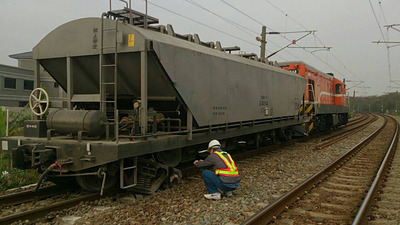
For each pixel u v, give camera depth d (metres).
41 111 6.32
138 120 5.99
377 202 5.84
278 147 13.10
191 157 8.38
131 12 6.41
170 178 6.82
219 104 8.05
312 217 5.07
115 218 4.98
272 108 11.44
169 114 7.65
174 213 5.26
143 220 4.93
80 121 5.56
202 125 7.36
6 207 5.50
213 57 7.75
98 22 6.13
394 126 28.47
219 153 6.25
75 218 5.01
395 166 9.48
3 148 6.22
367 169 9.02
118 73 6.39
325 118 21.83
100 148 5.34
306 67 16.69
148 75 6.30
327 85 21.23
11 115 11.39
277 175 8.12
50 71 6.98
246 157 10.70
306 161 10.20
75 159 5.52
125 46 5.87
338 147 13.68
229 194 6.25
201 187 6.93
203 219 4.98
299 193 6.28
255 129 10.45
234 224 4.80
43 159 5.52
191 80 6.89
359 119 42.56
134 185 5.86
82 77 6.70
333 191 6.62
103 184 5.55
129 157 5.88
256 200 6.01
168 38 6.59
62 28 6.47
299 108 14.52
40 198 5.97
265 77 10.82
